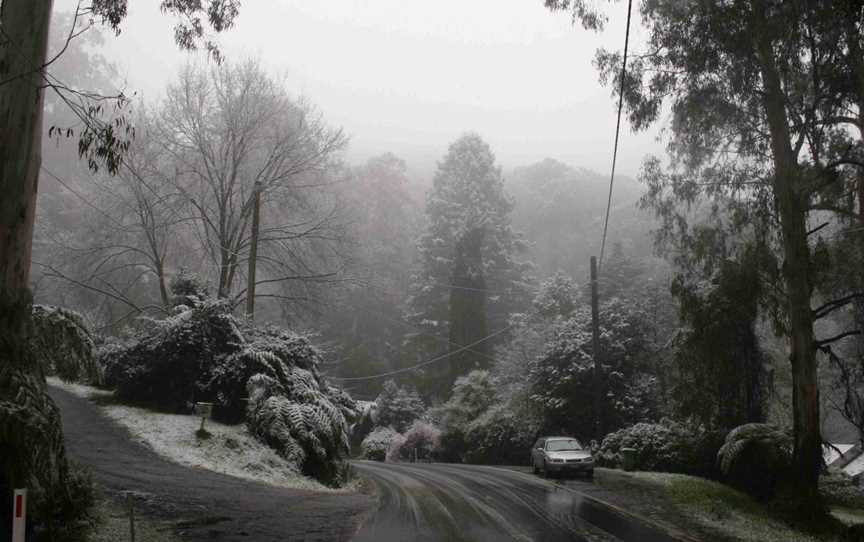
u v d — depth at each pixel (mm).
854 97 18344
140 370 22438
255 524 11695
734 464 20734
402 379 66375
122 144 11008
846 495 24109
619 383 34375
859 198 19406
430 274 68375
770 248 20969
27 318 10117
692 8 18250
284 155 31156
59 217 42781
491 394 45969
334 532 11625
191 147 31031
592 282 32219
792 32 17438
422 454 48656
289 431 20906
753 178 21203
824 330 36250
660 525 13469
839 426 37812
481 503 16469
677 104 20438
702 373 21969
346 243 33250
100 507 11117
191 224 32219
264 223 33562
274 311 44719
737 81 19000
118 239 31375
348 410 26391
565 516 14367
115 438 18188
